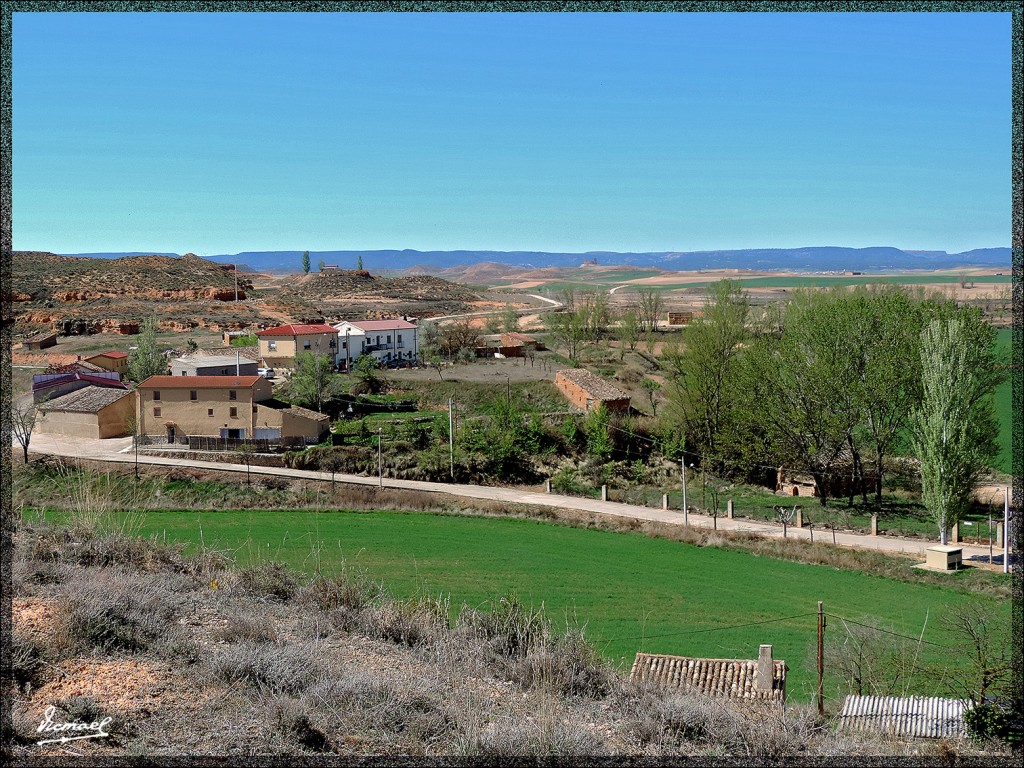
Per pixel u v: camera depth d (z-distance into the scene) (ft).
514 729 26.66
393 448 164.76
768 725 30.32
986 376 114.11
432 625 40.47
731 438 162.20
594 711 32.30
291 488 140.36
